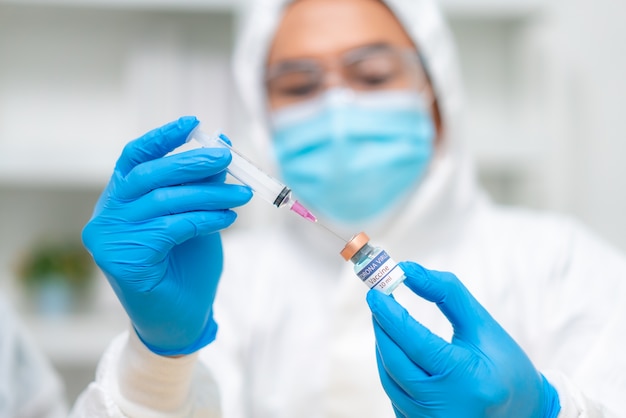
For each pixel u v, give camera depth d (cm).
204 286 87
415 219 130
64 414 130
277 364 130
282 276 136
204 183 84
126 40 223
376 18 132
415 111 133
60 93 222
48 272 206
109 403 88
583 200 224
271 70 136
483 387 76
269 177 87
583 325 111
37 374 125
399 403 80
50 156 197
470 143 207
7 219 224
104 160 198
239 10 202
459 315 81
